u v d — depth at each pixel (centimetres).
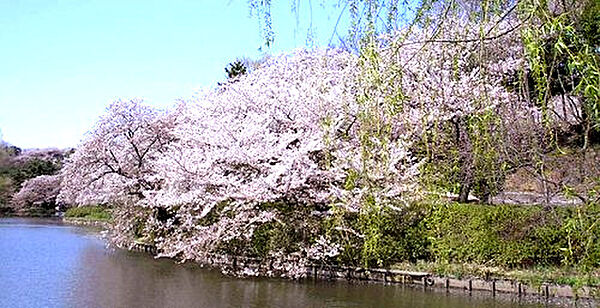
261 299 826
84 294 860
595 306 781
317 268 1015
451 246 980
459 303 812
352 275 995
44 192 2914
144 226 1408
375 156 421
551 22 216
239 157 1047
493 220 958
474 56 345
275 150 1041
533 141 442
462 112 659
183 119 1473
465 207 983
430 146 459
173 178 1117
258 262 1052
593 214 327
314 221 1024
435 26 340
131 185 1448
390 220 992
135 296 846
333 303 805
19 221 2556
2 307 777
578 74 224
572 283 793
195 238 1085
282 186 1005
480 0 297
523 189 927
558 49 217
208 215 1125
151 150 1558
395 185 755
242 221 1028
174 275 1031
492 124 391
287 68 1323
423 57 376
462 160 711
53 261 1220
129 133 1548
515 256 936
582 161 520
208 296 846
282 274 1002
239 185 1021
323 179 998
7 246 1512
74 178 1596
